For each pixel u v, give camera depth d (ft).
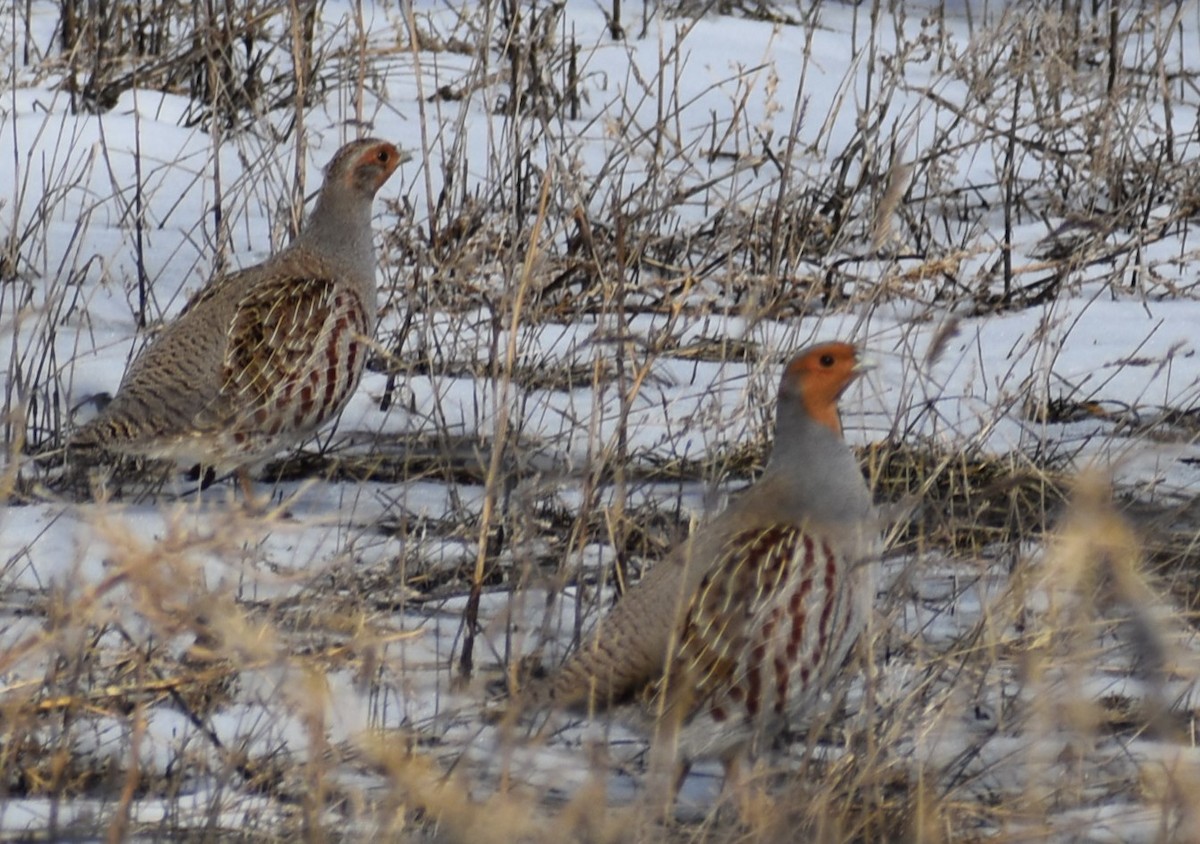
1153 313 67.51
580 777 32.32
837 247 63.57
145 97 87.76
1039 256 73.77
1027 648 32.86
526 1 103.14
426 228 70.90
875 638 34.47
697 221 73.56
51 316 54.75
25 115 82.89
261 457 49.32
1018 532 41.81
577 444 50.78
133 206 73.61
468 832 22.90
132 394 47.88
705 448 47.50
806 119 92.89
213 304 49.37
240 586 36.65
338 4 103.65
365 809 29.17
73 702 30.48
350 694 34.12
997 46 94.79
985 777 32.94
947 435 52.39
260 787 31.78
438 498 48.55
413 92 91.45
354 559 41.16
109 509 36.47
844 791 31.09
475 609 37.09
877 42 109.09
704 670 32.60
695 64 101.76
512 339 37.73
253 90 82.48
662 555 41.78
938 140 72.90
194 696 34.47
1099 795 31.76
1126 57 105.29
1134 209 74.33
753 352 55.98
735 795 32.24
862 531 33.88
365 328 51.19
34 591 39.86
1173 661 29.25
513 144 65.92
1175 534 43.45
